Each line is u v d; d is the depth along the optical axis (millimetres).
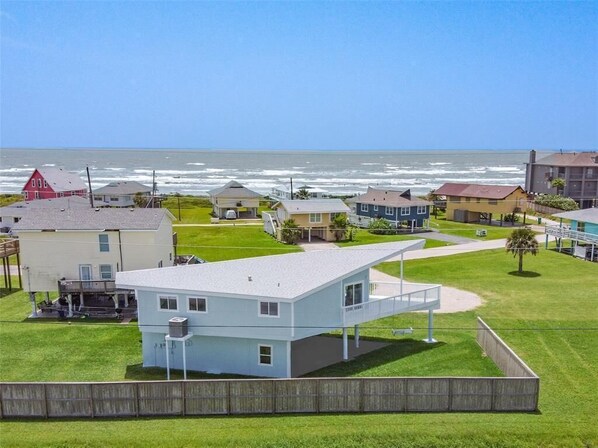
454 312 36719
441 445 19641
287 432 20438
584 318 34500
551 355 28141
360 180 177375
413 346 30734
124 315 38031
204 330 27000
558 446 19562
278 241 68188
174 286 27125
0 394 21875
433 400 22078
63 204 70438
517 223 82312
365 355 29547
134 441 19953
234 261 30406
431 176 195750
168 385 21938
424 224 79125
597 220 54781
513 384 21891
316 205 71125
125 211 41562
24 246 38938
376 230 75062
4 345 31891
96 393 21875
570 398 23172
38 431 20797
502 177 190000
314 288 26141
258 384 21969
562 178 92750
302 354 29875
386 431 20312
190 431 20625
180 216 90938
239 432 20516
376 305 29281
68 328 35031
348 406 22188
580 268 49906
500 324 33562
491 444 19672
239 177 192125
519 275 47562
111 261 39344
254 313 26281
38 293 44469
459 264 52500
